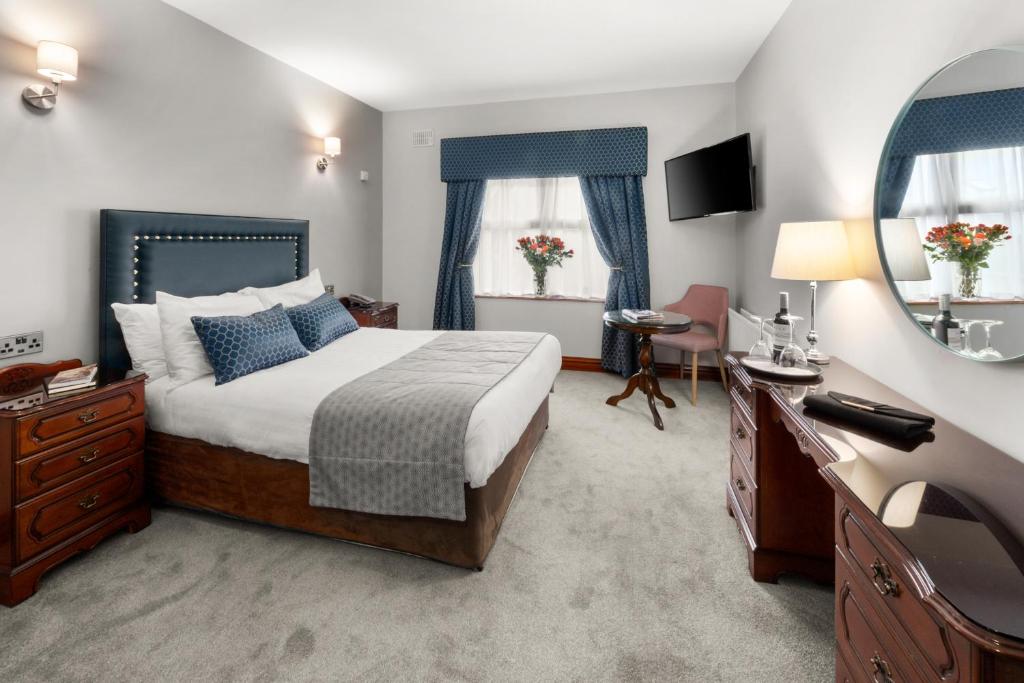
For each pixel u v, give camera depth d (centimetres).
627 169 464
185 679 143
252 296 311
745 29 340
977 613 68
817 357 218
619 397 399
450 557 193
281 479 211
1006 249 125
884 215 177
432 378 231
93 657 151
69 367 241
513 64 399
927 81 155
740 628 163
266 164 372
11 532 172
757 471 183
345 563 198
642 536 217
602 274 508
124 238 259
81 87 248
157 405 227
